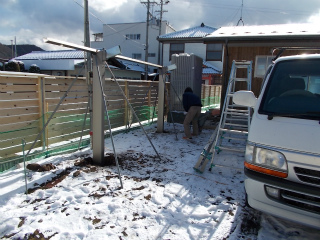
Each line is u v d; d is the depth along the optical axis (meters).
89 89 5.48
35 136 5.13
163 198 3.62
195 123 7.54
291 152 2.45
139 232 2.84
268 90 3.11
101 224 2.96
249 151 2.78
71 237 2.72
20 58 24.11
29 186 3.84
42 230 2.81
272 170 2.55
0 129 4.56
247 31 8.85
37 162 4.79
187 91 7.30
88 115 6.59
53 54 24.62
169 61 28.31
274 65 3.38
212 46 27.20
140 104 8.99
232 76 5.94
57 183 3.96
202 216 3.21
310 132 2.47
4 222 2.94
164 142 6.77
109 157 5.14
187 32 23.33
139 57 35.78
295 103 2.89
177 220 3.10
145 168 4.80
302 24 10.41
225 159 5.42
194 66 9.92
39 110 5.23
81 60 21.34
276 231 2.93
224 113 5.32
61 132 5.77
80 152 5.52
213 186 4.10
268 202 2.59
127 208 3.31
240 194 3.83
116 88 7.60
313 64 3.19
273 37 7.59
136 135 7.47
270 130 2.66
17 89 4.80
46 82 5.44
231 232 2.91
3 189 3.72
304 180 2.40
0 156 4.50
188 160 5.35
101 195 3.64
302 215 2.44
